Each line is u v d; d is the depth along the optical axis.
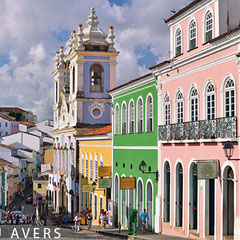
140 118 31.41
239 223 18.58
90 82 51.97
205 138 21.45
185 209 23.80
